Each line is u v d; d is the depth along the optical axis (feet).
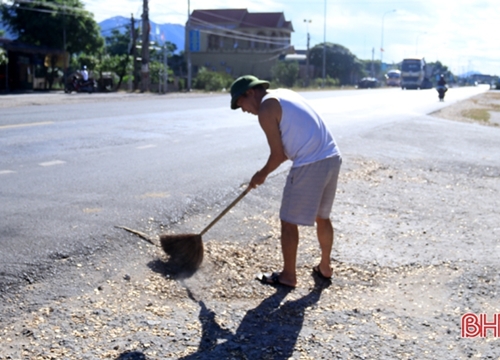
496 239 19.12
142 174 26.48
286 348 11.53
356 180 28.30
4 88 125.90
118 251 16.30
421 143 44.32
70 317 12.45
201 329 12.18
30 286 13.82
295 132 13.69
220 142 38.63
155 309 13.06
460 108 94.94
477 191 27.50
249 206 22.16
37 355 10.90
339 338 12.03
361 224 20.40
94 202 20.98
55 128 41.19
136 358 10.89
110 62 152.46
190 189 23.84
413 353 11.51
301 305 13.66
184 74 229.45
